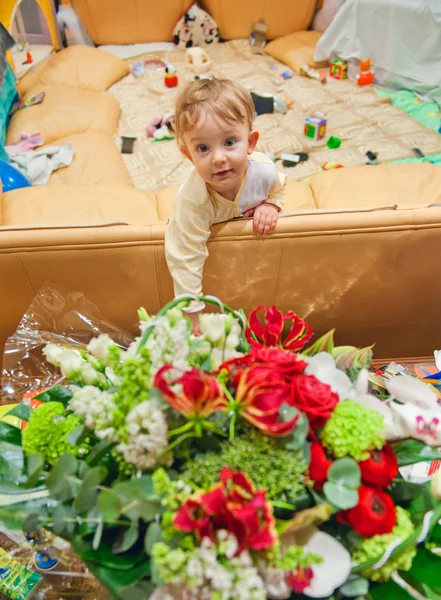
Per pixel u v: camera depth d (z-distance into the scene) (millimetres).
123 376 618
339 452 596
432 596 644
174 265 1146
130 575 615
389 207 1163
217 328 652
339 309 1345
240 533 522
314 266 1219
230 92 1017
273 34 3010
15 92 2387
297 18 2951
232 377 622
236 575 512
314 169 2125
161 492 557
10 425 726
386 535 614
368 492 607
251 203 1173
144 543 623
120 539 616
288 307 1323
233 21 2979
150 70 2797
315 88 2639
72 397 692
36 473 605
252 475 581
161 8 2900
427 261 1231
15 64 2467
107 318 1316
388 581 662
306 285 1268
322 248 1183
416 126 2357
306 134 2299
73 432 640
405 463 658
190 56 2805
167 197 1646
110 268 1187
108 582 613
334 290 1288
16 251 1126
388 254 1207
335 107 2496
